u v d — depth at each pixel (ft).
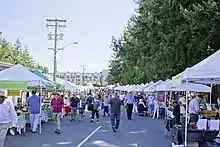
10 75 59.16
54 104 57.57
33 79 59.98
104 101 101.91
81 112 88.28
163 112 97.60
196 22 69.46
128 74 192.65
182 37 77.10
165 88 78.79
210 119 42.88
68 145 44.37
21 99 91.91
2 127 33.37
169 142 47.88
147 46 107.04
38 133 57.16
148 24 96.84
